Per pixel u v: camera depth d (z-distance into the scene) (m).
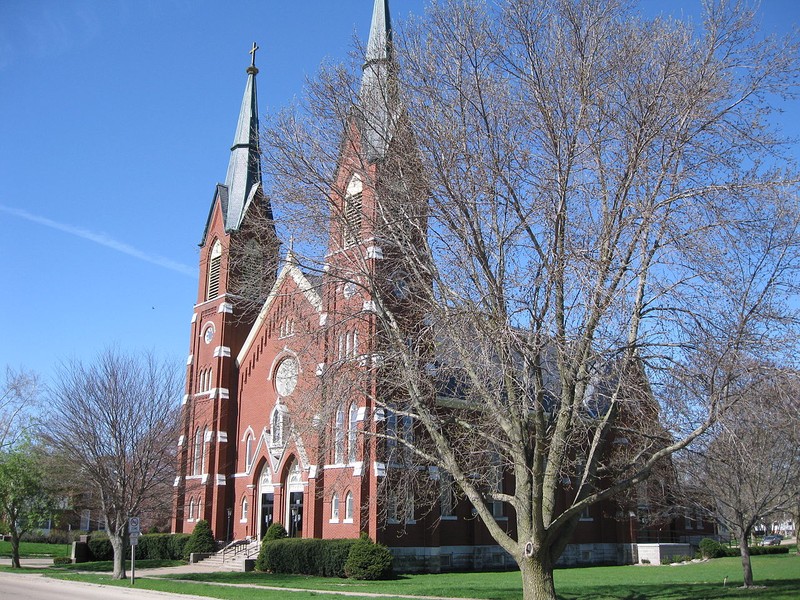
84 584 35.97
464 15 21.25
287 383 48.97
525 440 21.03
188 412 49.94
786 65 19.91
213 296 58.38
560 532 21.41
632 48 20.42
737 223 18.62
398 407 27.02
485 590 29.11
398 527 40.09
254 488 50.19
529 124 20.66
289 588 32.16
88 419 40.44
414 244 22.50
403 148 21.39
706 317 18.28
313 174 22.53
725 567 43.03
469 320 19.42
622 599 25.81
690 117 19.89
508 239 20.23
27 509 51.44
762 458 27.23
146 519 60.84
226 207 59.34
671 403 18.70
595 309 17.72
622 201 19.42
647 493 40.22
